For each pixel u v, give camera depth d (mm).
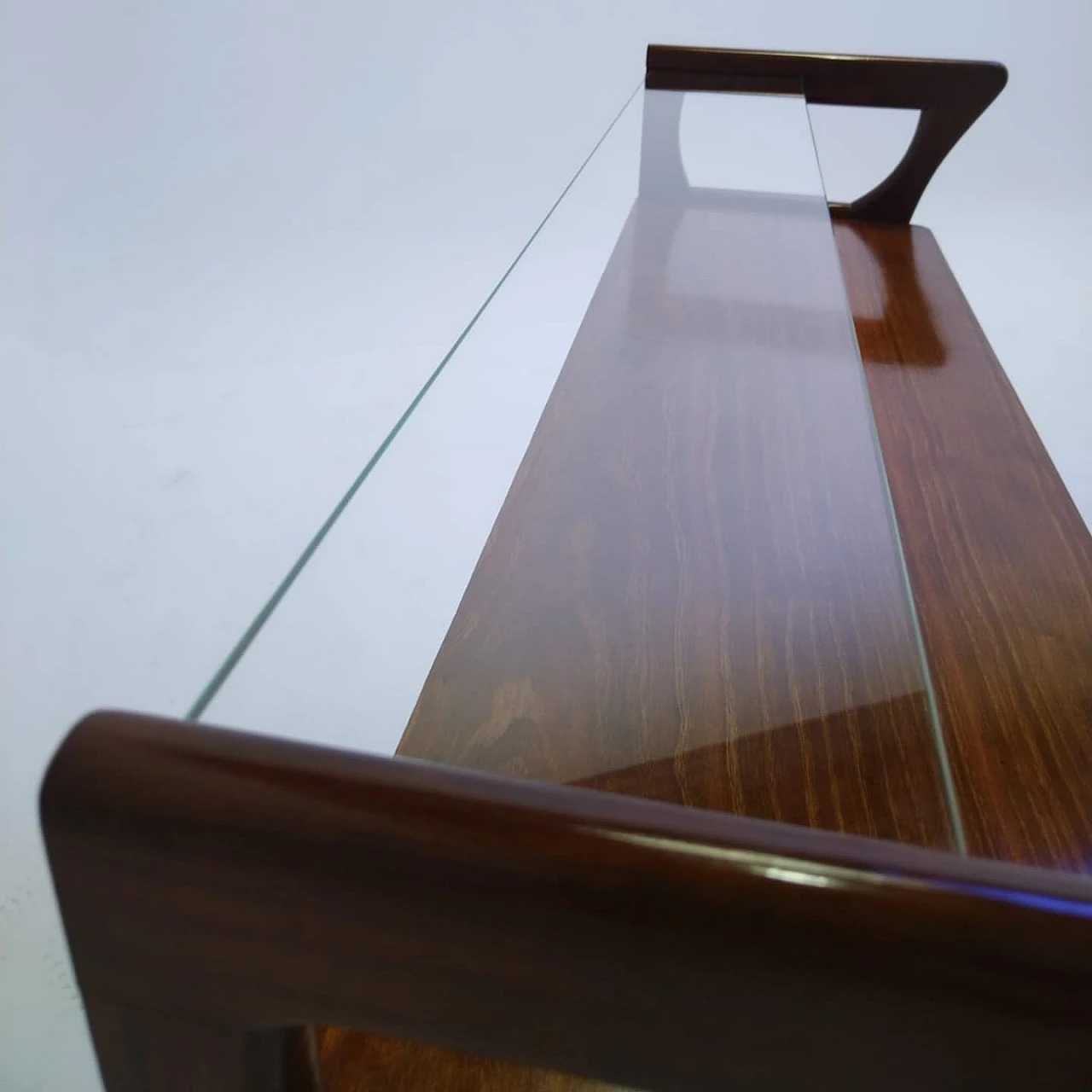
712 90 1124
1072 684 693
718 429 791
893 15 1709
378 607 500
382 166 1745
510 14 1699
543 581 673
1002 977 211
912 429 891
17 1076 753
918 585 759
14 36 1670
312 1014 270
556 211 850
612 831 228
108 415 1396
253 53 1713
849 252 1160
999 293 1550
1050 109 1729
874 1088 232
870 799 523
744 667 611
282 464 1325
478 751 548
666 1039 239
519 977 238
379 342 1505
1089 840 566
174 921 255
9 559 1182
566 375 830
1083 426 1325
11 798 946
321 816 236
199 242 1675
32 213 1694
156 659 1064
